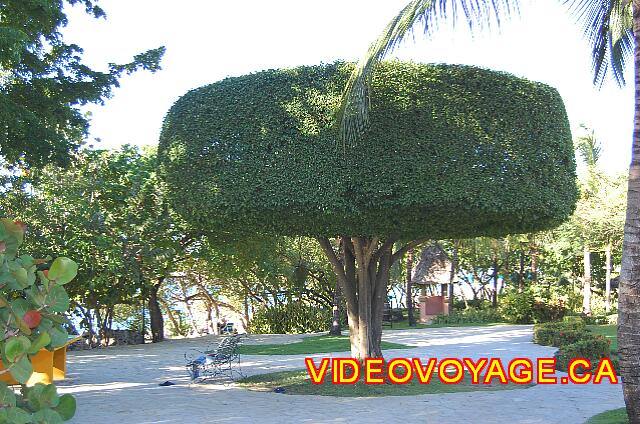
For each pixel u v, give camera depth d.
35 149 13.25
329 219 10.22
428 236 11.43
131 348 22.52
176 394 11.56
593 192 28.36
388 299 37.31
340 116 9.59
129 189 21.98
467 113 10.25
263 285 30.69
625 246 7.04
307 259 29.33
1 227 2.91
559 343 18.66
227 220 10.60
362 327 12.28
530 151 10.32
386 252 12.52
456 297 46.62
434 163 10.01
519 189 10.09
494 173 10.05
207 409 9.91
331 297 32.81
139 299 26.50
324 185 10.04
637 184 7.01
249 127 10.48
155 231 21.97
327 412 9.52
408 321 35.09
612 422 8.13
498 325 30.92
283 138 10.32
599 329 24.50
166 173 11.14
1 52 10.56
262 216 10.38
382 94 10.27
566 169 10.84
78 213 20.95
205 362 13.72
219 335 29.19
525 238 35.00
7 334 2.79
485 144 10.15
